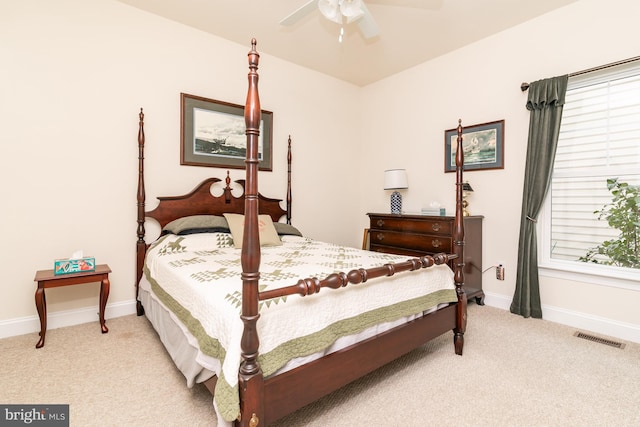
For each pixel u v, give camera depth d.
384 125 4.22
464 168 3.35
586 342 2.30
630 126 2.43
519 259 2.86
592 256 2.62
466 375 1.87
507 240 3.04
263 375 1.19
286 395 1.25
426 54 3.51
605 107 2.53
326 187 4.17
